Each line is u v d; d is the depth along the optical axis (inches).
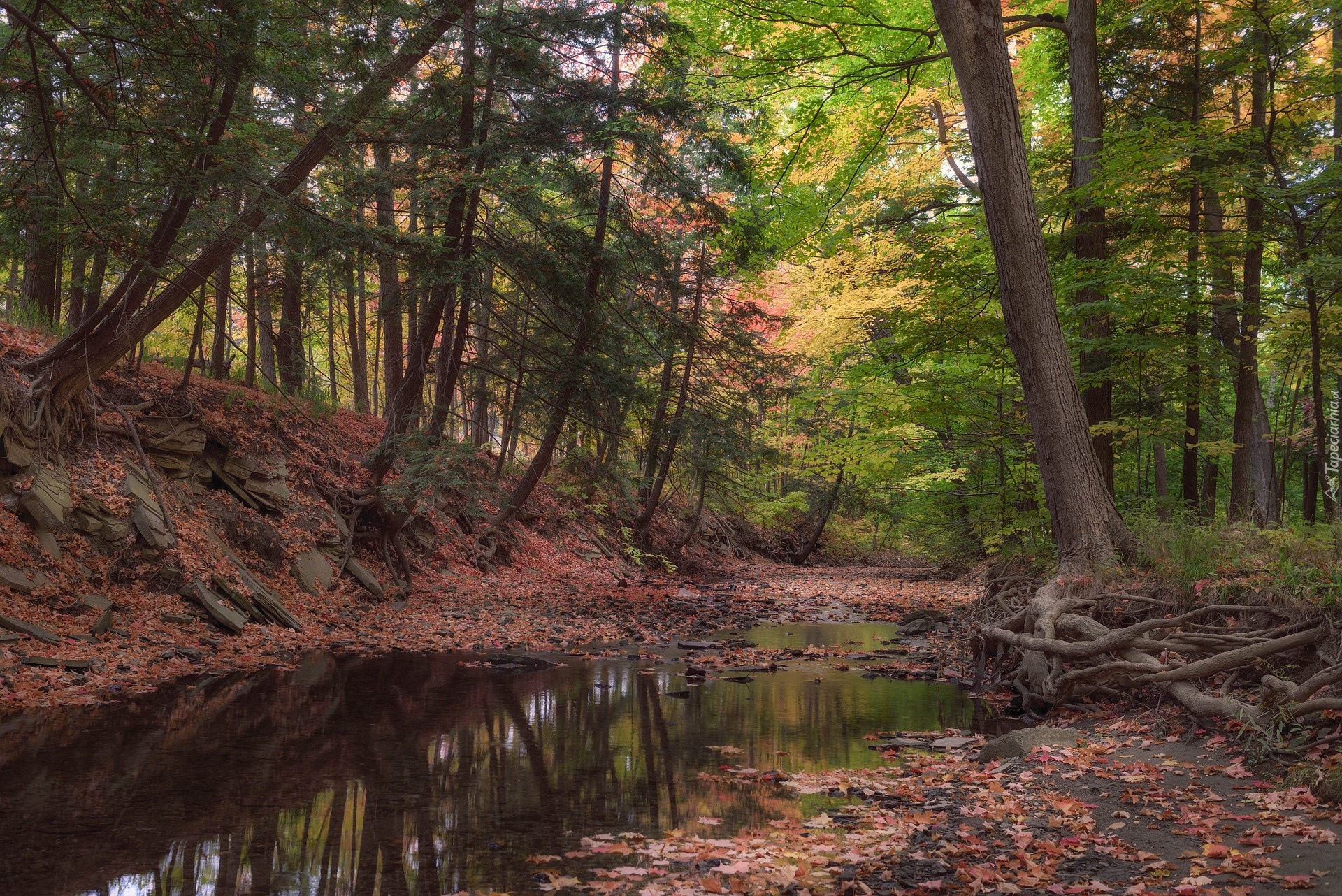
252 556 529.0
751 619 687.1
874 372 600.1
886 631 624.7
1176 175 439.8
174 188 399.2
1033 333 365.7
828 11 518.0
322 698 327.9
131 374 546.9
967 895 149.9
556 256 622.5
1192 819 183.9
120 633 390.6
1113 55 598.2
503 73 598.5
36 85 325.1
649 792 221.8
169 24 346.0
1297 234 460.4
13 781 211.0
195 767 230.4
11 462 400.5
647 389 707.4
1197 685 276.2
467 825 191.8
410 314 768.9
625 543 1085.8
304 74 426.3
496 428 1096.2
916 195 720.3
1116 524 359.6
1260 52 461.4
